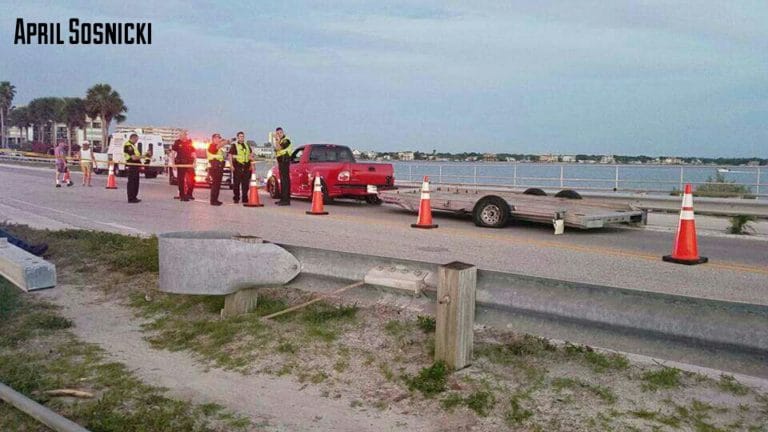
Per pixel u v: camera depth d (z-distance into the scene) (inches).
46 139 4692.4
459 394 181.3
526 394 179.5
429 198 548.1
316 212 637.3
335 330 234.4
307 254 247.9
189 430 165.0
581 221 488.7
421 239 471.5
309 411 179.6
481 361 201.2
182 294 259.4
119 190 962.7
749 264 381.1
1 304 271.9
